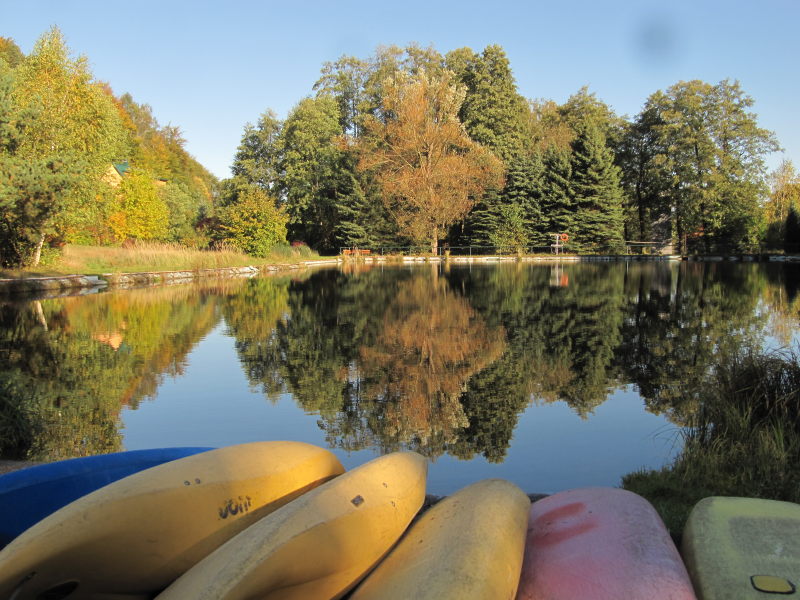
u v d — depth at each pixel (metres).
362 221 39.12
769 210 43.59
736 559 1.87
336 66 45.41
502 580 1.67
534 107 56.91
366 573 1.84
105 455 2.59
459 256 38.50
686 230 38.75
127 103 61.31
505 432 4.65
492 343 8.45
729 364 4.67
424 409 5.27
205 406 5.41
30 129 18.44
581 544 1.97
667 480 3.40
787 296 14.16
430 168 35.50
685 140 36.81
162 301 14.67
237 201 34.00
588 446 4.31
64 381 6.37
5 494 2.26
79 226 21.59
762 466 3.43
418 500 2.23
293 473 2.31
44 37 20.73
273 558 1.55
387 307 13.14
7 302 14.27
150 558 1.90
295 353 7.88
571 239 39.16
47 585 1.74
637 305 12.91
